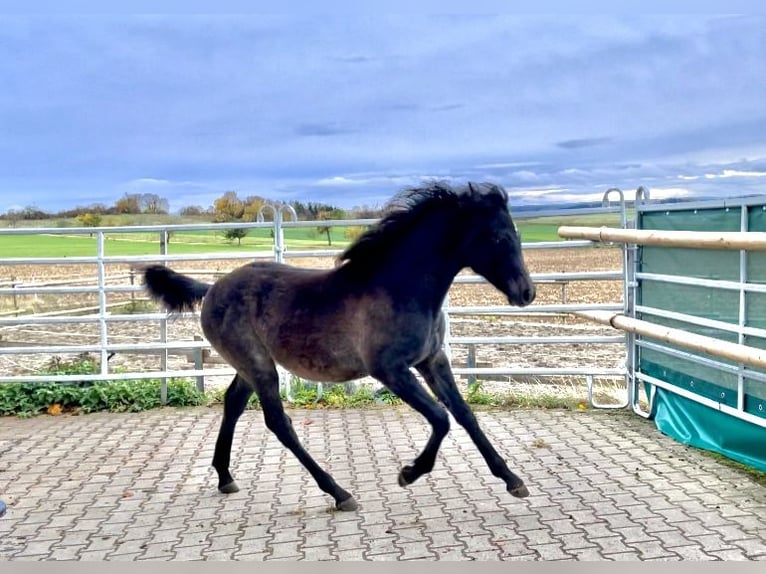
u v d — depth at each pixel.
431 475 5.27
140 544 4.21
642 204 6.64
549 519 4.34
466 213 4.38
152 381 8.03
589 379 7.19
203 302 5.12
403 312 4.34
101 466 5.78
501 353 10.11
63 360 10.05
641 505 4.50
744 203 5.19
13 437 6.69
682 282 6.07
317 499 4.89
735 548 3.82
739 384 5.28
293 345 4.64
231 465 5.71
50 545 4.23
